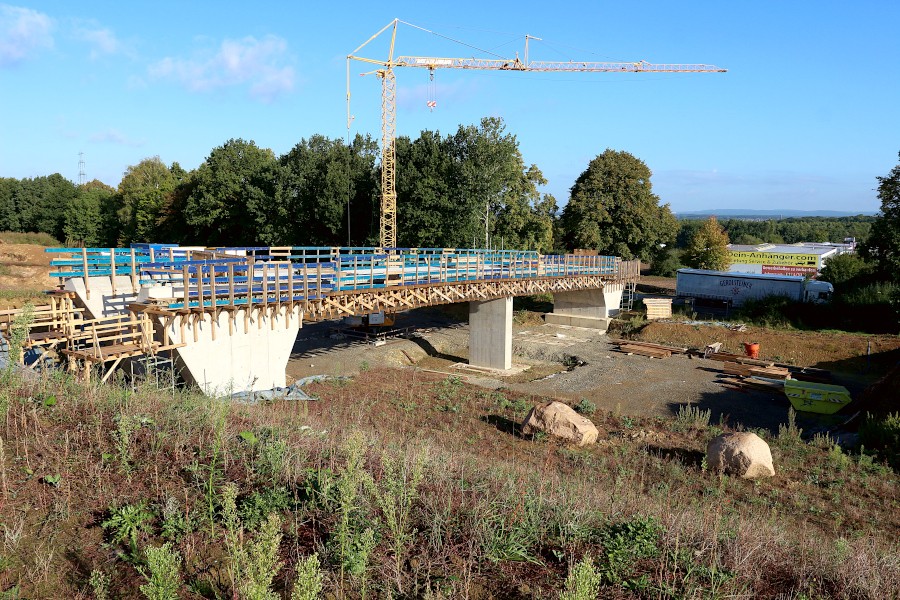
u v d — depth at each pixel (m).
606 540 6.91
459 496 7.73
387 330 36.88
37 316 13.86
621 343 37.19
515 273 32.50
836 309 39.28
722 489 13.09
